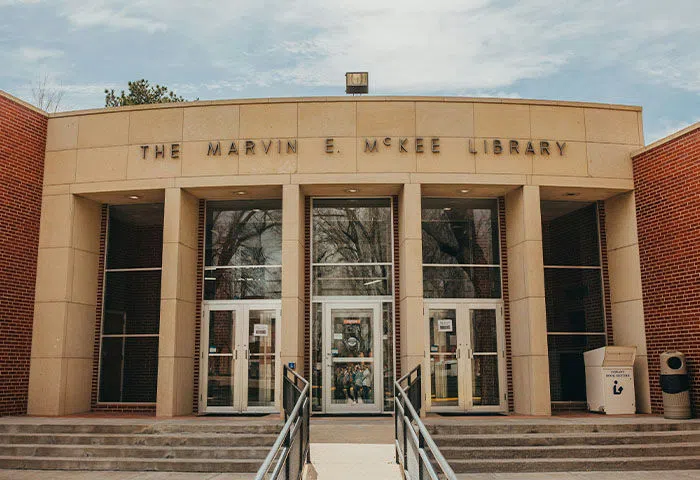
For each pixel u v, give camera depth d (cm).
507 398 1560
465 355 1579
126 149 1567
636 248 1546
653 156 1508
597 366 1516
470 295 1612
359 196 1634
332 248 1623
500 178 1523
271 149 1531
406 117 1536
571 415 1463
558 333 1619
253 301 1617
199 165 1540
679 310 1416
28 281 1528
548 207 1691
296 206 1503
